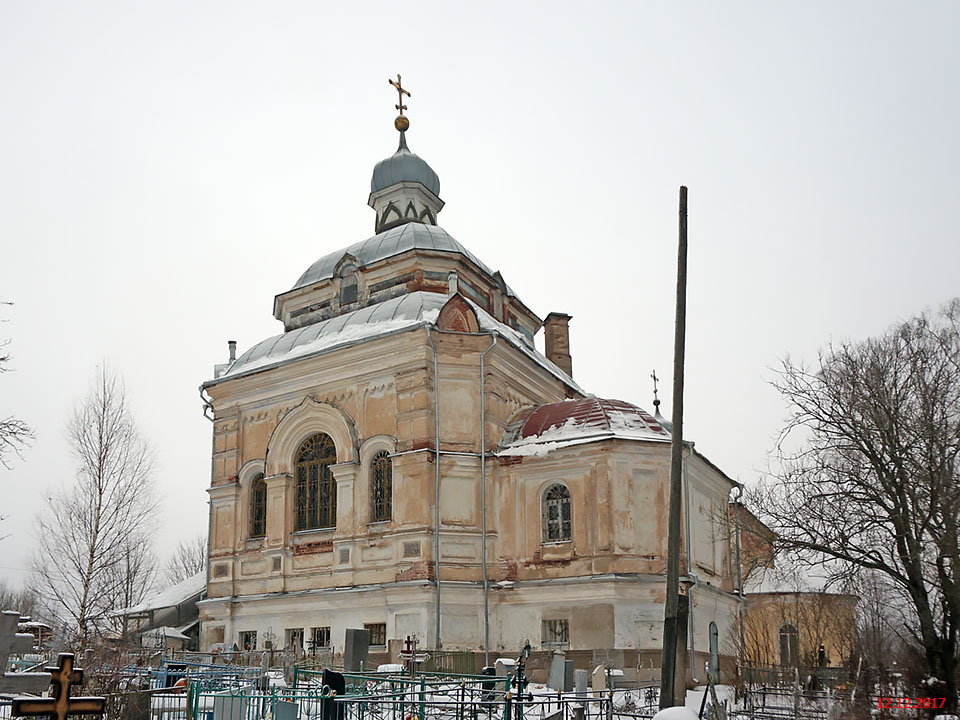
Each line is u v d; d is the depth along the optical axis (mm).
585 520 31844
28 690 12195
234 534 37812
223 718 18516
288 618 35438
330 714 16234
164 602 42188
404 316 36719
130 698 17531
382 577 33188
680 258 17828
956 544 23750
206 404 40344
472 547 32938
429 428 33594
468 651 31344
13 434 24391
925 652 25016
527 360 36906
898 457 25328
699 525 35125
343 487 35000
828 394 27953
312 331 39719
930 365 26984
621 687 27703
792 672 30828
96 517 40469
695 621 32781
